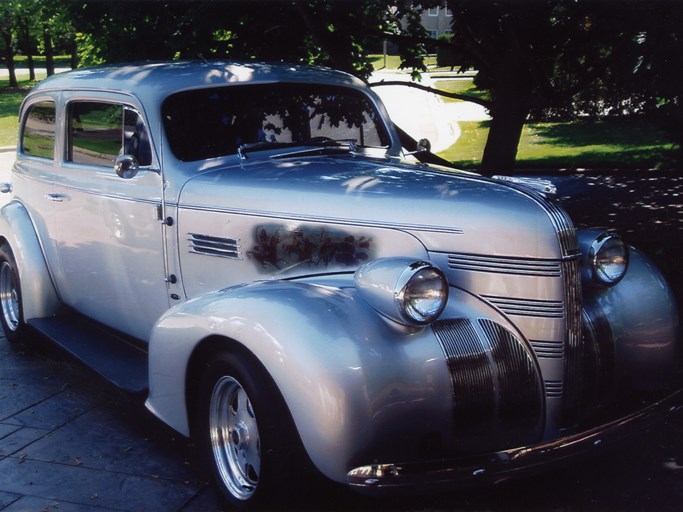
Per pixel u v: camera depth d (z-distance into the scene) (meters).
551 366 3.35
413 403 3.05
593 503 3.53
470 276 3.42
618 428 3.33
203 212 4.20
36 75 48.41
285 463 3.11
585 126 19.72
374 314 3.13
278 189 3.95
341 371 2.94
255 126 4.62
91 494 3.74
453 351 3.19
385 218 3.60
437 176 3.92
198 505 3.62
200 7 6.73
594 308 3.61
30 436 4.42
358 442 2.95
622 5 5.74
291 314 3.12
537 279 3.32
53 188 5.32
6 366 5.63
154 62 5.25
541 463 3.10
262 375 3.17
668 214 9.66
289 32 7.46
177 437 4.40
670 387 3.79
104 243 4.89
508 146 7.32
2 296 6.04
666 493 3.60
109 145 4.80
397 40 7.73
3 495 3.74
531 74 7.23
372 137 5.06
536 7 6.29
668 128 7.25
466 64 7.95
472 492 3.63
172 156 4.40
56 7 7.78
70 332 5.21
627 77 6.02
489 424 3.25
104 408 4.83
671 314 3.81
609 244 3.60
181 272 4.37
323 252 3.75
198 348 3.50
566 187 11.81
